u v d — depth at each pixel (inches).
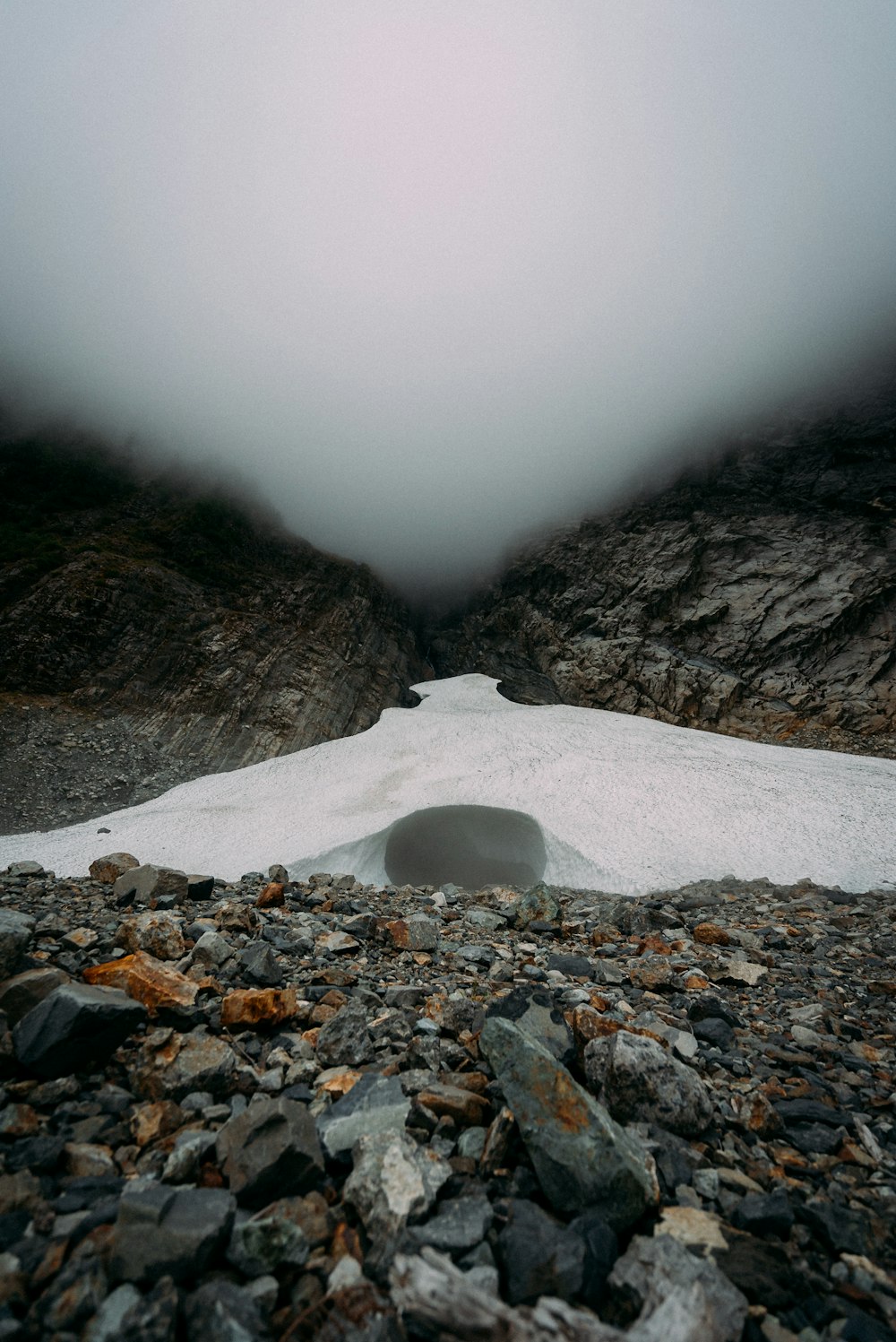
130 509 2883.9
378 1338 71.7
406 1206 94.0
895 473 2903.5
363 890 585.0
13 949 163.3
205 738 2132.1
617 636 3100.4
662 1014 211.3
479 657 3735.2
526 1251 87.0
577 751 1977.1
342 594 3203.7
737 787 1582.2
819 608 2672.2
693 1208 104.1
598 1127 109.6
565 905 671.8
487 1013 174.9
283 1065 146.9
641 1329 73.5
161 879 355.9
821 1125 141.1
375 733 2411.4
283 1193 99.4
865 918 516.7
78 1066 132.2
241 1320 73.5
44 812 1624.0
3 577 2188.7
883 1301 86.3
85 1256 81.7
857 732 2301.9
